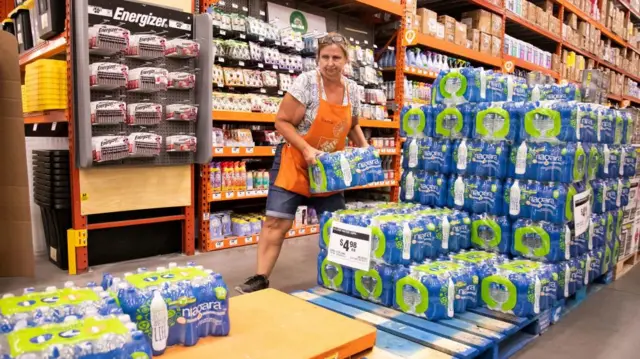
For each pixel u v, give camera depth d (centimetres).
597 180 329
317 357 163
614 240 364
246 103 462
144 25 375
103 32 339
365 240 256
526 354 248
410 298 249
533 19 801
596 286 371
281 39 501
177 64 398
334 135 294
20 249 147
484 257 276
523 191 279
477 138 294
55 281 337
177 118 391
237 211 545
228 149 445
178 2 403
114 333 128
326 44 279
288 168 294
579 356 246
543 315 275
